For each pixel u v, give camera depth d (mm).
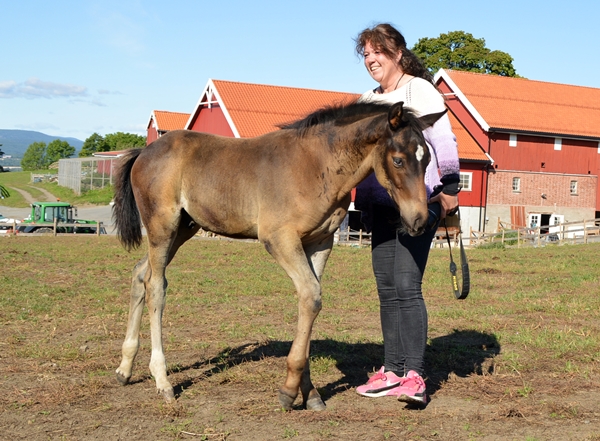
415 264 4715
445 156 4574
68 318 8102
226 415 4480
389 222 4797
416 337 4660
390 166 4176
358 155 4348
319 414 4496
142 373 5527
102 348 6488
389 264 4859
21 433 4113
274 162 4574
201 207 4930
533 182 38375
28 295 9898
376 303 9852
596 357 6117
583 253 21422
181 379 5344
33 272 13430
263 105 34438
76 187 59219
